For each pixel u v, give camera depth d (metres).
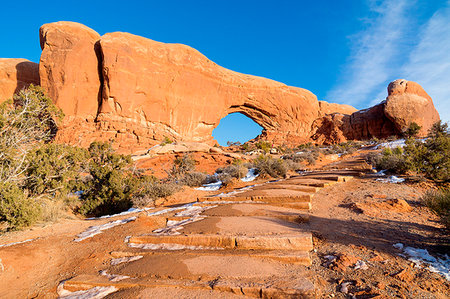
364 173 13.02
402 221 5.38
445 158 9.01
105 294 3.03
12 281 3.60
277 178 14.88
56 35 50.00
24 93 10.11
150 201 10.62
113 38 51.59
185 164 23.86
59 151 10.14
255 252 3.92
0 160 7.61
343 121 69.00
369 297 2.58
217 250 4.16
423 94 56.66
